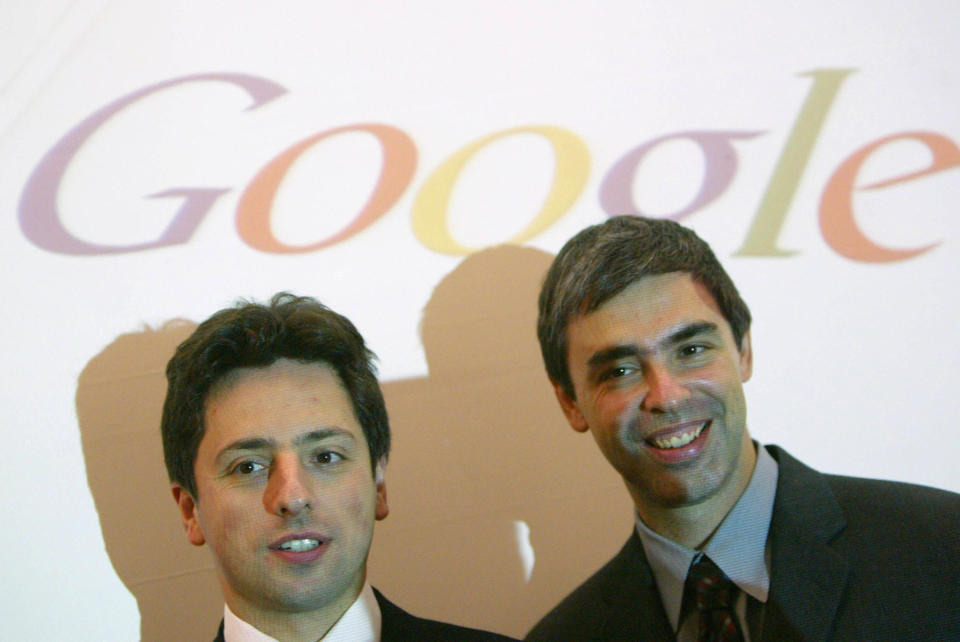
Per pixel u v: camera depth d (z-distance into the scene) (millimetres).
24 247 1653
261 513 1212
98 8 1711
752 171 1752
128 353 1652
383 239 1709
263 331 1271
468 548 1683
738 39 1781
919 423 1703
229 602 1257
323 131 1721
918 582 1179
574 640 1390
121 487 1634
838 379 1712
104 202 1675
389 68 1740
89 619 1604
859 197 1752
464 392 1702
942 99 1784
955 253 1742
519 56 1756
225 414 1249
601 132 1750
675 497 1286
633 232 1327
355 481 1250
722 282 1340
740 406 1312
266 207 1697
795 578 1224
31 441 1624
